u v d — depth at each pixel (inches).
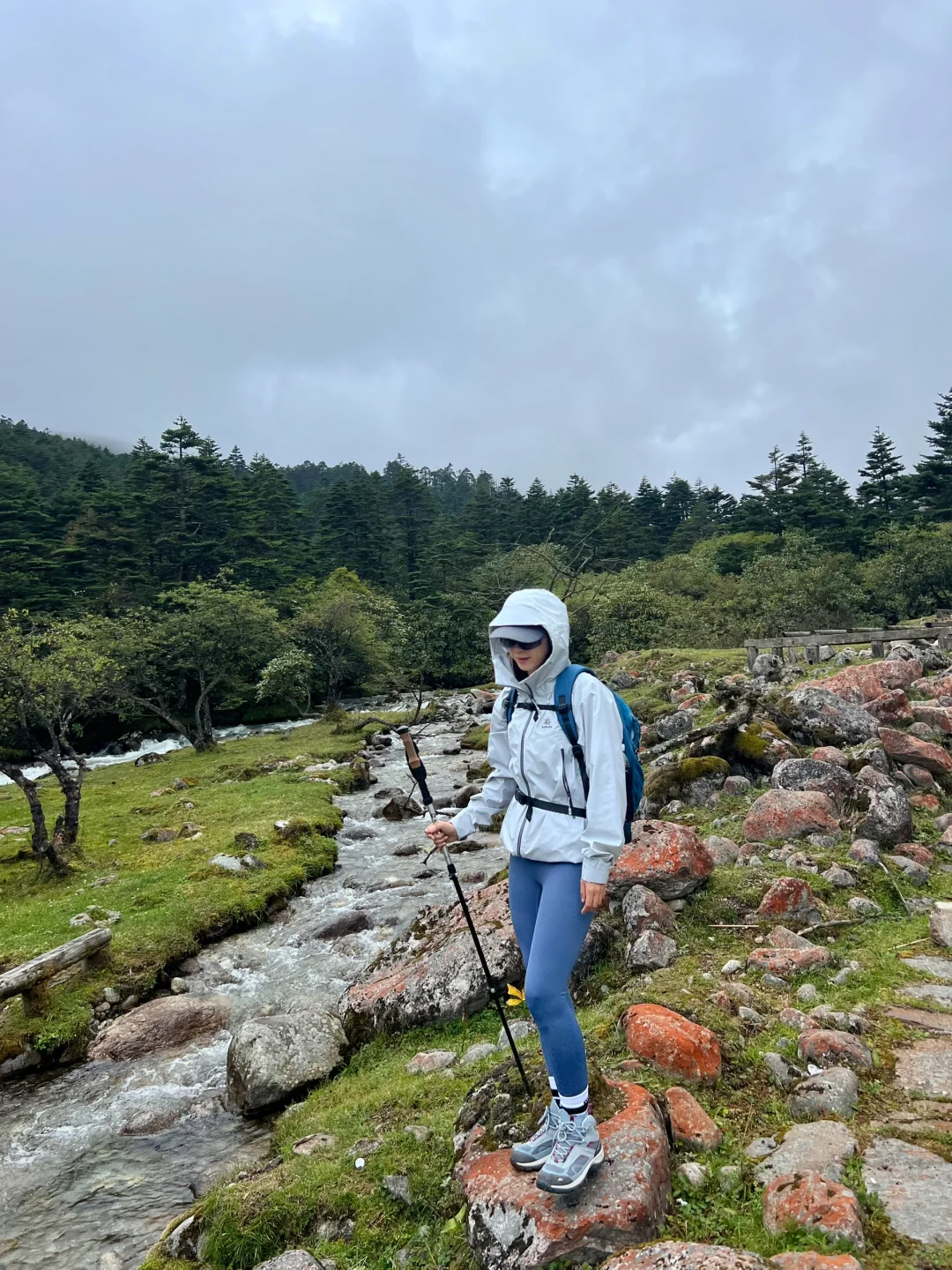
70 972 331.0
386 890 438.0
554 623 107.7
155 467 1894.7
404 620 1743.4
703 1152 127.3
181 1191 198.5
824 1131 126.2
